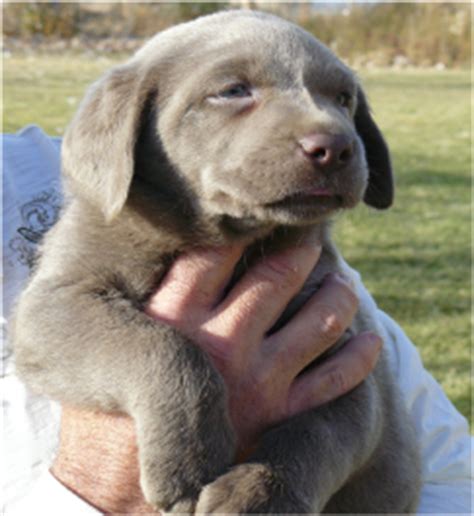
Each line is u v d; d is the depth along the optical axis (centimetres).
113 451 69
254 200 70
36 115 244
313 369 72
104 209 71
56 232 75
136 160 74
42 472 72
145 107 74
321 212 70
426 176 228
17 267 78
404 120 321
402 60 526
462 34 526
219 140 72
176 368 67
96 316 69
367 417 71
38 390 70
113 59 394
